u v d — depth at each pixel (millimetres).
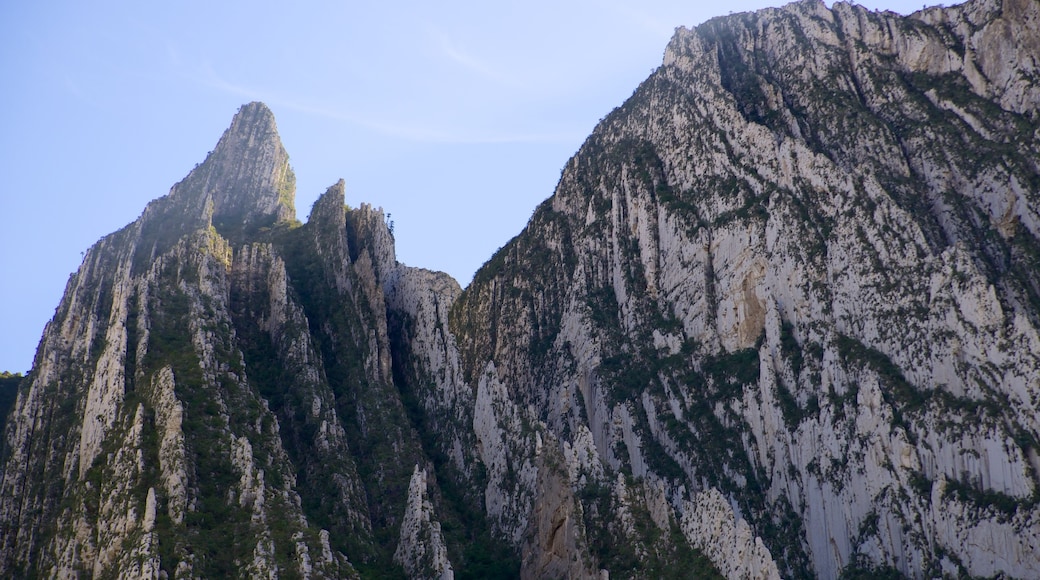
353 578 167375
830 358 191875
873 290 193125
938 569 171750
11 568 184250
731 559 168375
